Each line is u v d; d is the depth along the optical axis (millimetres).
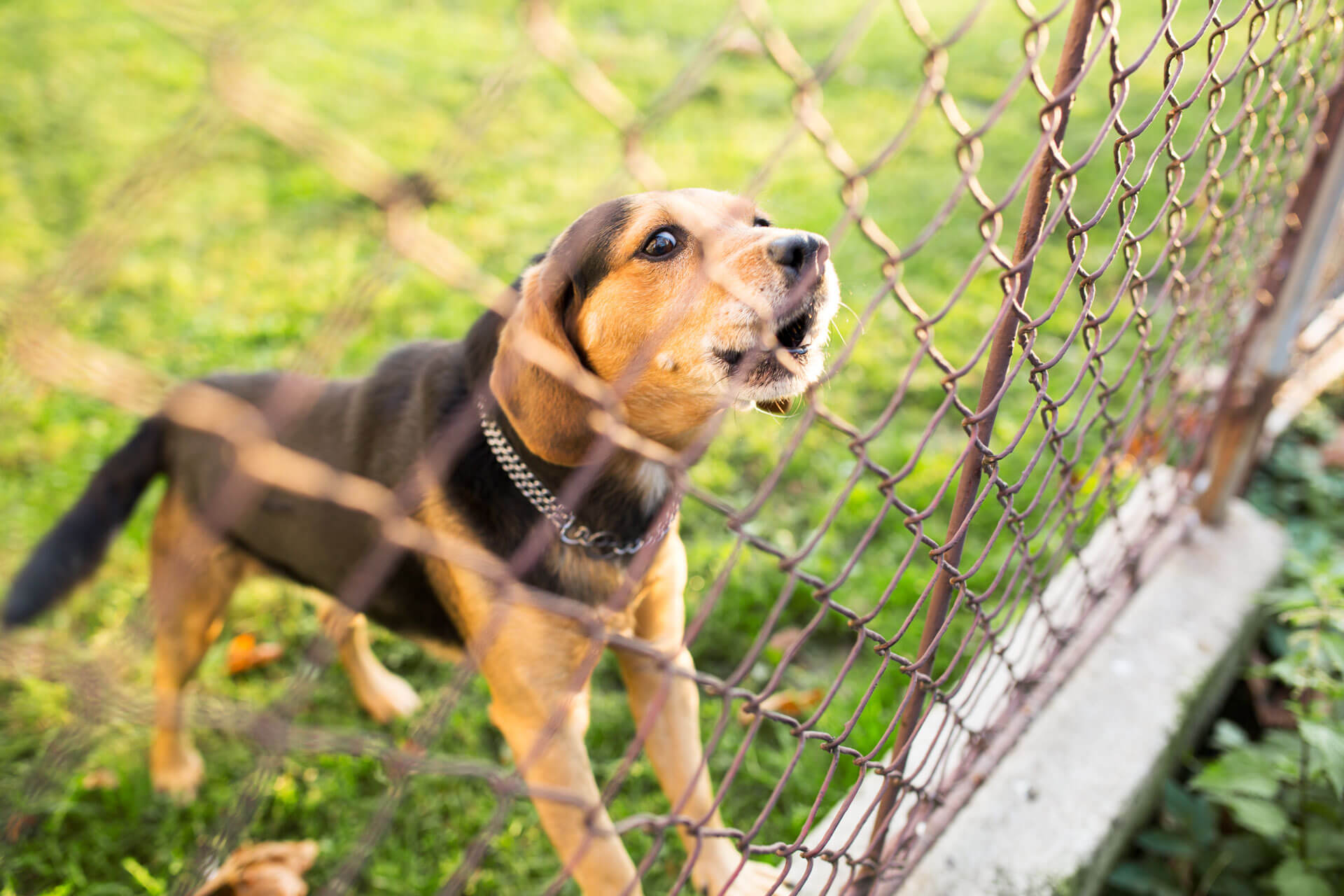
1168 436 2736
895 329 4465
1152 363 2066
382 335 4566
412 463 2162
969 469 1468
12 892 2395
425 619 2344
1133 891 2264
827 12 8680
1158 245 4840
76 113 6711
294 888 2287
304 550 2400
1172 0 1326
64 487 3768
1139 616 2676
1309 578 2586
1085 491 3273
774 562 3352
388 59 7832
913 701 1646
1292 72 2330
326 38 8102
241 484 720
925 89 978
